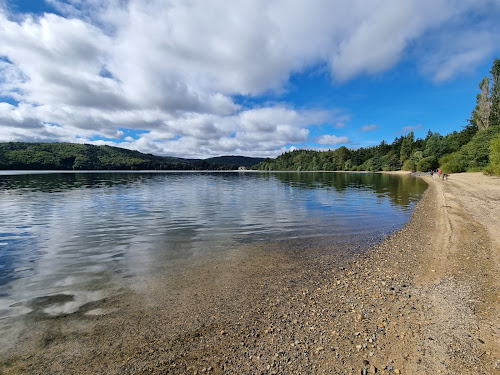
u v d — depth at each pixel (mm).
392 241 10430
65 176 73625
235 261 8219
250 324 4844
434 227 12406
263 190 34719
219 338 4441
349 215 16125
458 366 3604
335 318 4996
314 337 4430
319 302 5637
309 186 40750
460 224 12453
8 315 5074
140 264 7922
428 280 6566
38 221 14453
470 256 8102
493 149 37312
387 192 29922
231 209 18766
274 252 9125
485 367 3551
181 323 4875
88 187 38531
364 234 11617
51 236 11242
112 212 17516
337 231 12180
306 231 12180
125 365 3818
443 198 22000
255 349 4160
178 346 4238
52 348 4160
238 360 3920
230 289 6289
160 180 63375
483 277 6496
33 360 3889
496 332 4277
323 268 7664
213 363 3867
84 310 5293
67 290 6188
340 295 5945
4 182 47281
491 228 11367
